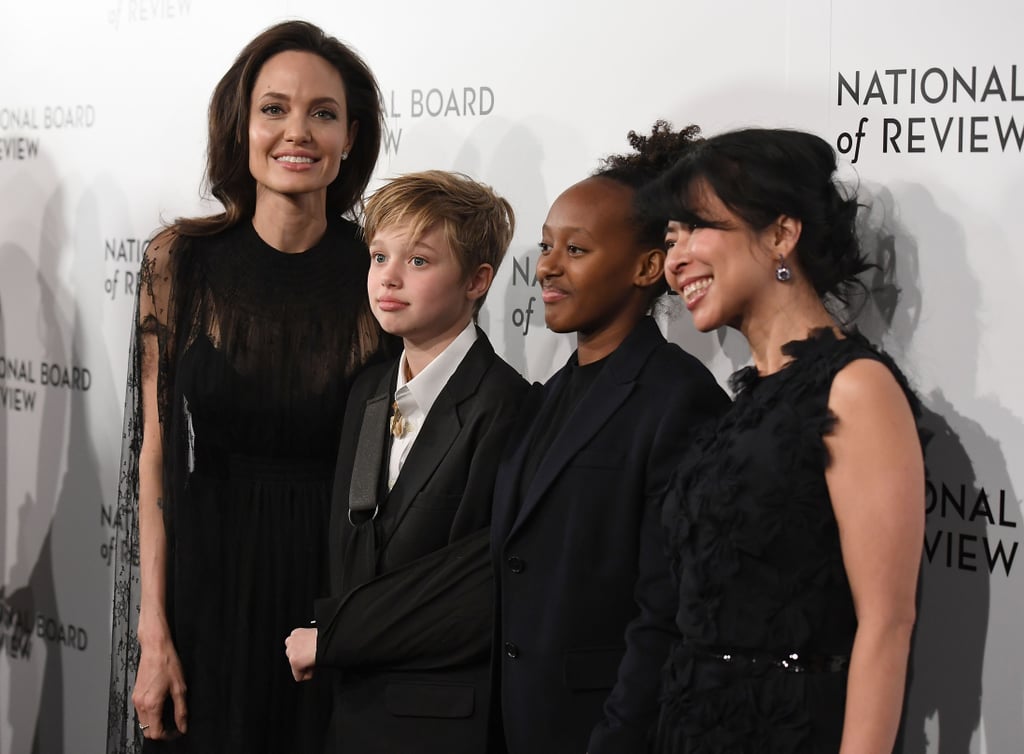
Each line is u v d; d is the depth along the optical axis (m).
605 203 1.77
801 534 1.38
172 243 2.23
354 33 2.57
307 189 2.14
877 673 1.35
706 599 1.45
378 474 1.88
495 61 2.38
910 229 1.90
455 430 1.85
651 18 2.17
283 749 2.18
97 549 3.07
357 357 2.16
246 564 2.14
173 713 2.18
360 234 2.26
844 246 1.52
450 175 1.91
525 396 1.89
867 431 1.36
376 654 1.81
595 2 2.24
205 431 2.15
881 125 1.92
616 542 1.65
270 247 2.19
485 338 1.94
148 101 2.90
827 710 1.39
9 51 3.18
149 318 2.22
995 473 1.83
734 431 1.45
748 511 1.40
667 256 1.62
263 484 2.16
